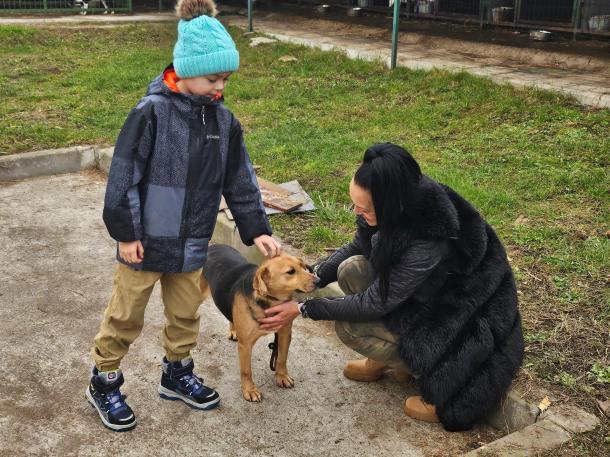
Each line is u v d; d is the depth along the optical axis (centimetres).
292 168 667
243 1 1964
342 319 320
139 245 295
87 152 729
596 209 545
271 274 321
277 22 1627
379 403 356
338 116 842
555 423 309
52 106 902
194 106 297
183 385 347
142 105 290
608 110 767
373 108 868
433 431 334
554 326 388
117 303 313
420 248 299
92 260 518
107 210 288
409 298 314
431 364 311
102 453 314
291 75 1055
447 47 1216
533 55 1087
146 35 1475
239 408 350
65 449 316
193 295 324
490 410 339
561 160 643
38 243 543
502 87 883
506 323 320
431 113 820
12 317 431
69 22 1580
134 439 324
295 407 352
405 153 296
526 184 598
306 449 320
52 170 714
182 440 325
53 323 426
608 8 1152
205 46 281
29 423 333
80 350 398
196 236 309
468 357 311
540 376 345
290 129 791
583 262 460
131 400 354
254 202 329
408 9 1527
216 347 408
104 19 1653
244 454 316
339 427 337
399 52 1158
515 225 521
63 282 481
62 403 350
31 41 1364
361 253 354
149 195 296
